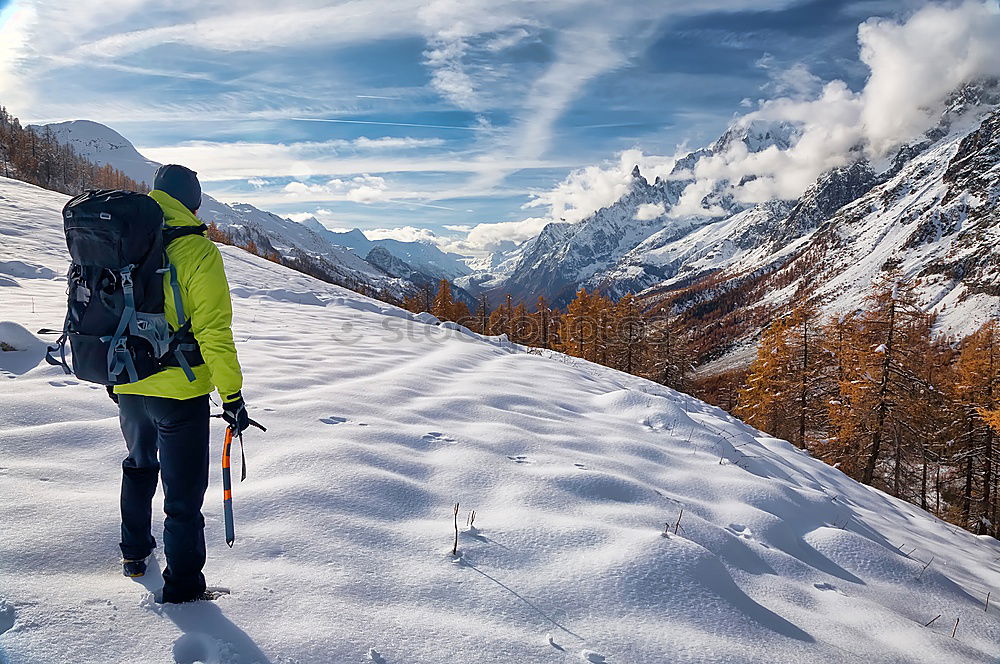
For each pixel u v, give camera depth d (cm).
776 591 391
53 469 342
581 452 575
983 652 393
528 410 720
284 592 250
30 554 244
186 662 199
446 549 324
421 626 246
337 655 216
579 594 300
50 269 1305
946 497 3017
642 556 340
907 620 410
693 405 1369
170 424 229
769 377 2961
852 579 486
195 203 252
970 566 736
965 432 2600
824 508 680
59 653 189
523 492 429
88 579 239
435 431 536
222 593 242
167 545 229
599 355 4166
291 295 1652
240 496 339
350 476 387
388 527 339
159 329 221
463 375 905
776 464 869
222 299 226
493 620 265
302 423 500
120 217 209
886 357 2309
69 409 446
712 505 528
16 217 1881
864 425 2388
